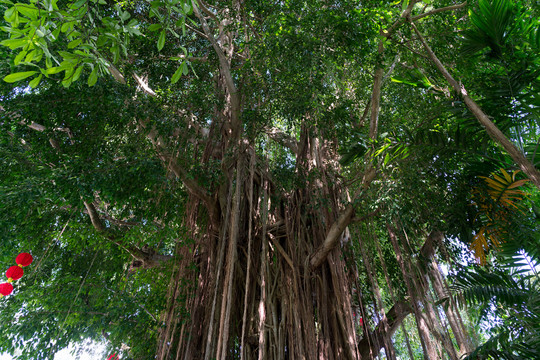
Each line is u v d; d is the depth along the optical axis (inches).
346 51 171.8
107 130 193.3
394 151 168.6
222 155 231.6
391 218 171.0
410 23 158.2
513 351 124.8
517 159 119.7
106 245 227.8
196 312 214.2
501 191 156.0
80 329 226.8
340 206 219.8
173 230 210.2
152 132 197.3
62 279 219.6
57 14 70.0
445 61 183.3
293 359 186.9
